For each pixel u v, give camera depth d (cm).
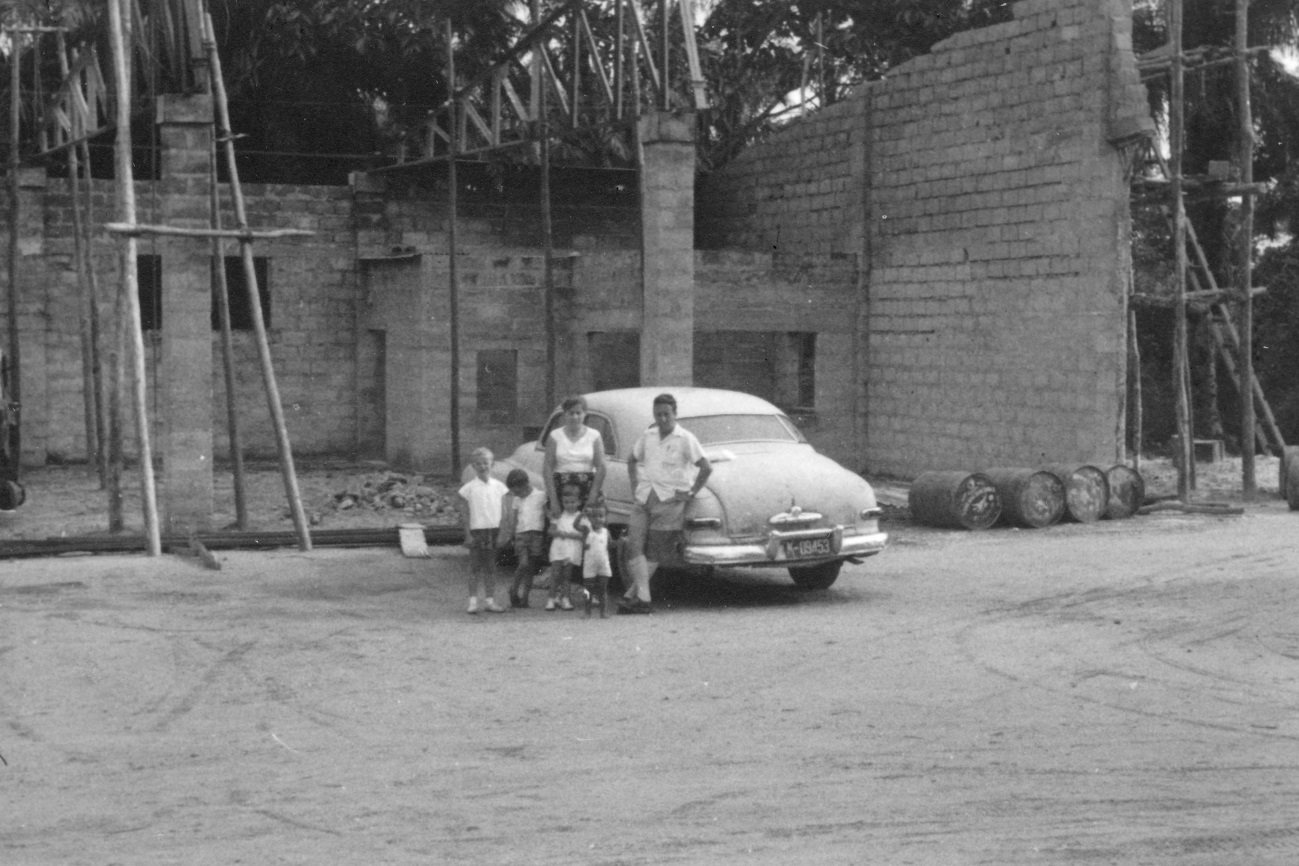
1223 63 2430
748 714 978
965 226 2572
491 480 1401
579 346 2708
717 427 1527
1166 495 2308
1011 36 2478
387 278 2900
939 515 2066
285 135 3506
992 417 2517
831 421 2786
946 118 2611
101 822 745
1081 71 2347
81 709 1020
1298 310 3603
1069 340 2367
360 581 1572
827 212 2900
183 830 728
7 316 2806
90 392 2612
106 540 1747
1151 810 734
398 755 881
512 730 942
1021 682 1071
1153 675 1095
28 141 2830
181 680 1105
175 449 1897
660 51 2192
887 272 2753
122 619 1342
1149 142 2295
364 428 3108
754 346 3095
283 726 962
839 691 1046
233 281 3064
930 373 2650
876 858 657
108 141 3030
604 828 718
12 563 1664
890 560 1745
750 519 1404
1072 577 1593
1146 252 3562
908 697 1024
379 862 668
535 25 2522
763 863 653
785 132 3025
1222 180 2406
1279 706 991
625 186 3312
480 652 1201
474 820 736
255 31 3384
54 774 846
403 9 3206
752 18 3722
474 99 3247
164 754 891
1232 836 682
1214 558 1731
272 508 2241
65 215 2859
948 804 751
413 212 3148
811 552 1420
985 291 2530
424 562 1700
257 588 1520
